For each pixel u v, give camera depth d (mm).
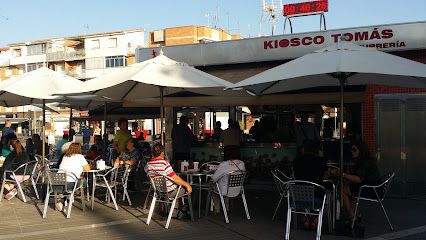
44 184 10062
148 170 7840
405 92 11367
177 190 7699
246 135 16000
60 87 10430
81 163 8625
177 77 8102
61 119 61938
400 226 7859
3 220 8094
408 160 11062
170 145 15789
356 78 8492
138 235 7082
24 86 10188
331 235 7156
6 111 75312
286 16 18141
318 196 6844
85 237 6934
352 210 7602
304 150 7199
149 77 7883
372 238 7016
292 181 6836
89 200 10148
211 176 8211
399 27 11633
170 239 6863
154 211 8953
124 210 9039
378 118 11359
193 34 78312
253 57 13828
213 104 12234
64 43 86750
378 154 11320
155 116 19125
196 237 6984
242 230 7445
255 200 10430
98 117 19344
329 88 11133
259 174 12867
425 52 11648
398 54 11875
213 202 8773
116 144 11484
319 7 17500
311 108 16172
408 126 11086
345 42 7320
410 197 10992
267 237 7008
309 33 12930
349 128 14898
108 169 9727
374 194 7691
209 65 14547
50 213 8727
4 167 10266
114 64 82562
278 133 13141
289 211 6879
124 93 10500
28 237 6918
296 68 6895
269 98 11695
